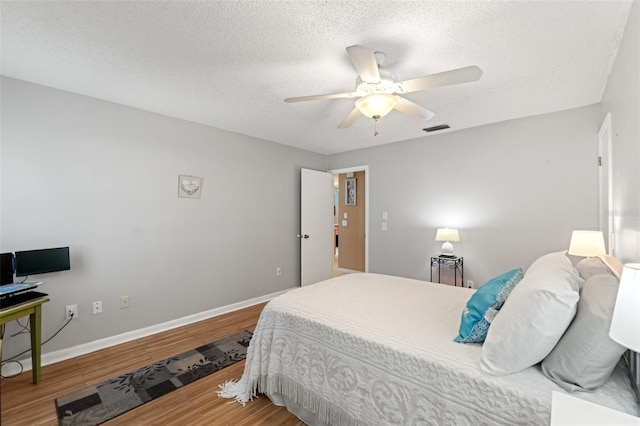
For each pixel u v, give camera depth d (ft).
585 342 3.39
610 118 7.27
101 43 5.98
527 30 5.52
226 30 5.55
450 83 5.78
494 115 10.42
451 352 4.33
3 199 7.30
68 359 8.07
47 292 7.89
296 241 15.16
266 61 6.64
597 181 9.36
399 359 4.51
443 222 12.73
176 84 7.83
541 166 10.37
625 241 5.78
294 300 6.68
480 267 11.76
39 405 6.09
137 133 9.59
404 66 6.82
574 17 5.16
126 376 7.21
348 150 15.97
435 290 7.55
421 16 5.12
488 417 3.63
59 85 7.89
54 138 8.04
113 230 9.09
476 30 5.51
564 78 7.52
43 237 7.84
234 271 12.36
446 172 12.60
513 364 3.76
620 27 5.44
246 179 12.83
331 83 7.73
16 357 7.44
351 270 19.65
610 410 2.85
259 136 13.07
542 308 3.64
